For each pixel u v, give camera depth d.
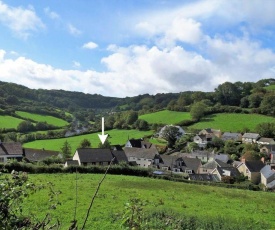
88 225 19.70
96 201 26.75
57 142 113.69
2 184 5.72
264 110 146.75
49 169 45.25
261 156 103.50
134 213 6.02
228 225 19.97
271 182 74.38
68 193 29.36
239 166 86.19
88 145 103.25
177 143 120.25
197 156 102.88
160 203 28.09
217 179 75.38
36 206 22.39
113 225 19.84
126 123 144.75
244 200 34.31
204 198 33.56
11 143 76.56
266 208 30.34
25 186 6.25
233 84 170.62
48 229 6.04
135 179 43.66
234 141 117.12
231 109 151.50
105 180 40.38
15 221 5.60
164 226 9.08
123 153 78.19
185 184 43.94
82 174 45.03
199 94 172.25
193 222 19.66
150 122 148.25
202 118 147.88
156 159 95.50
